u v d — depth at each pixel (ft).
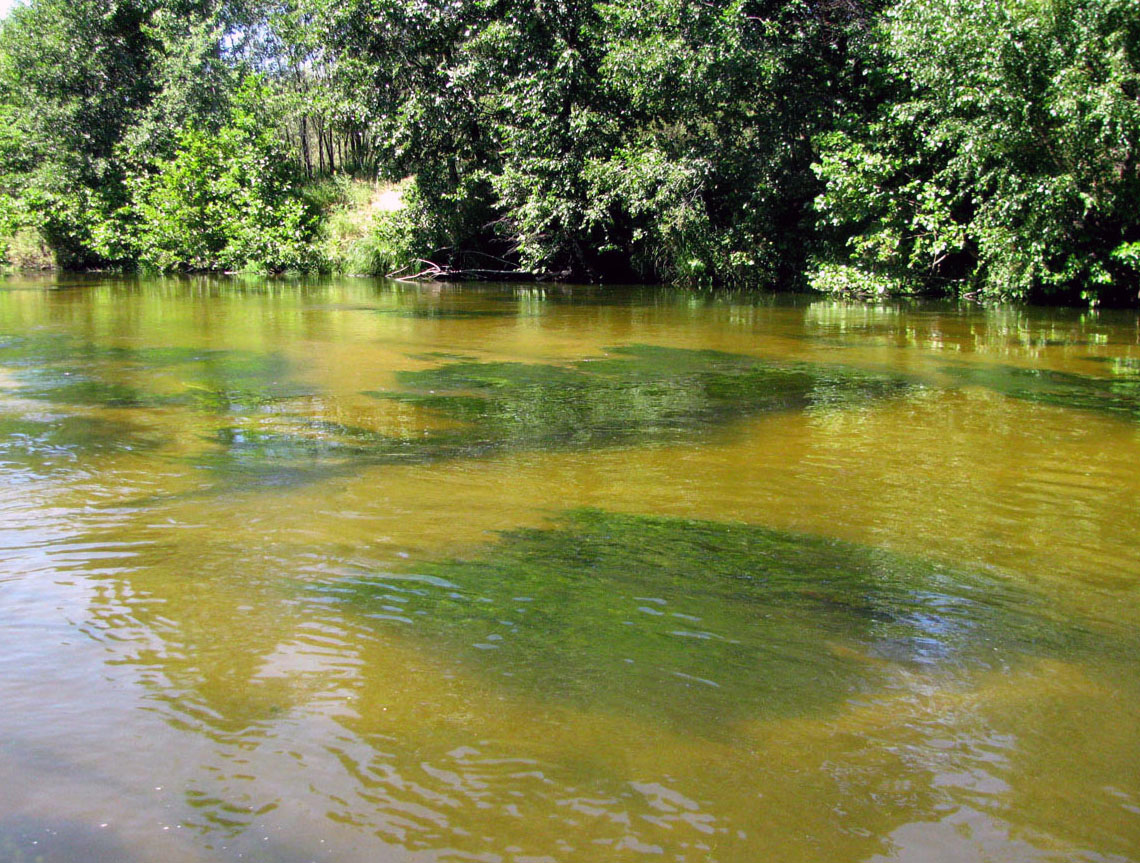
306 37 69.56
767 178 57.06
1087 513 13.17
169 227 70.79
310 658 8.19
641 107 60.08
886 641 8.87
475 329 36.52
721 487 14.26
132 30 81.35
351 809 6.03
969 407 21.04
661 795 6.28
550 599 9.65
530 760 6.65
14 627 8.74
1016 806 6.30
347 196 77.71
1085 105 41.37
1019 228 46.44
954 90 45.78
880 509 13.24
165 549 11.00
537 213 61.82
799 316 42.09
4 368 25.81
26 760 6.53
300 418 19.42
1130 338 33.91
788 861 5.64
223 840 5.70
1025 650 8.77
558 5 61.62
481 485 14.17
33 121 76.23
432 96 66.80
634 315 42.57
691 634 8.88
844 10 56.75
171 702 7.38
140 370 25.66
